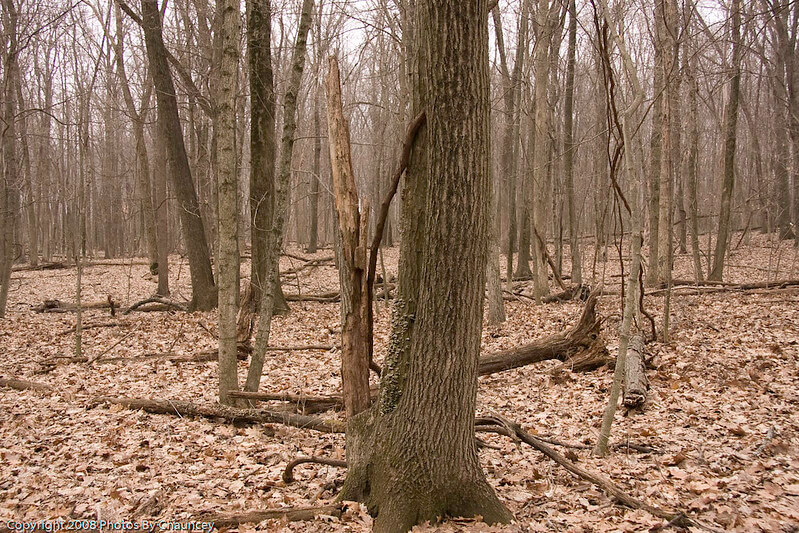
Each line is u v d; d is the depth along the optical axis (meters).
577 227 16.88
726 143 15.74
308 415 6.49
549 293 15.59
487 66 3.56
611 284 17.00
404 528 3.54
